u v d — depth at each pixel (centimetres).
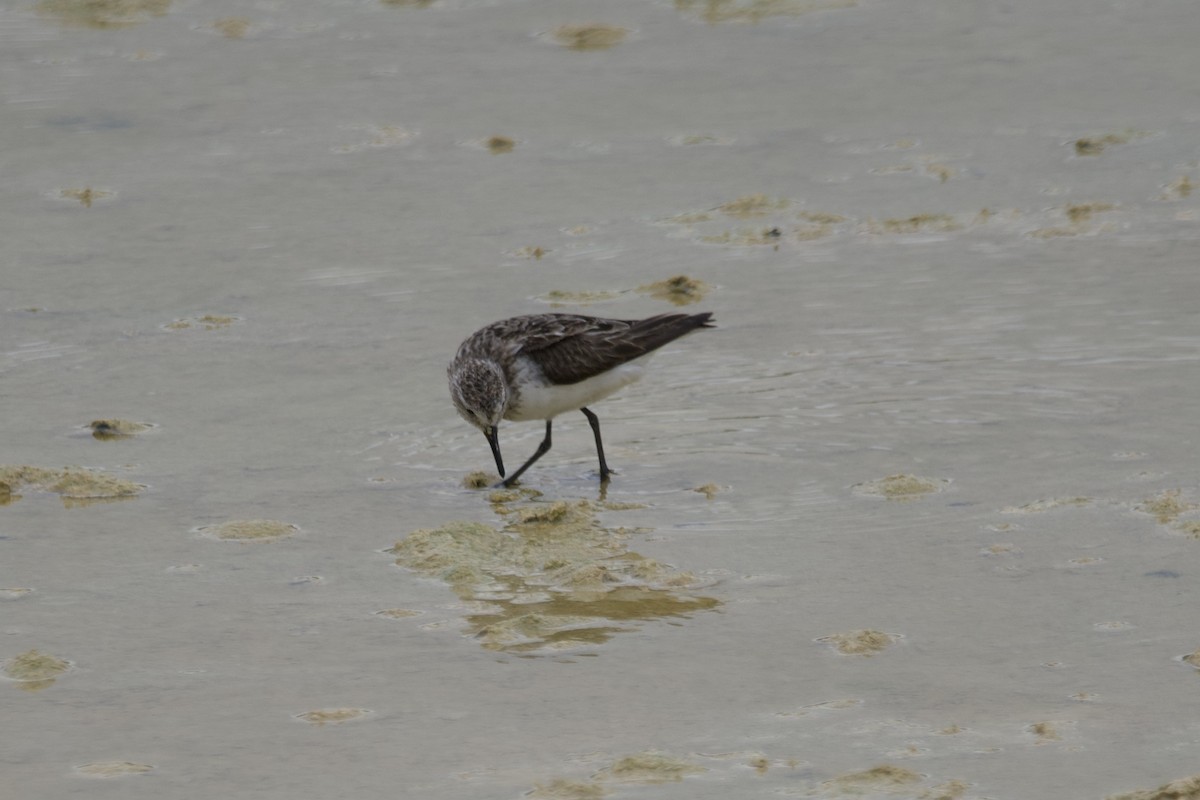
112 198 2002
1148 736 821
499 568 1087
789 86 2353
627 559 1097
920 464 1249
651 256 1789
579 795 778
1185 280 1642
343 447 1334
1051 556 1065
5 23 2681
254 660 950
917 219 1864
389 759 822
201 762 823
